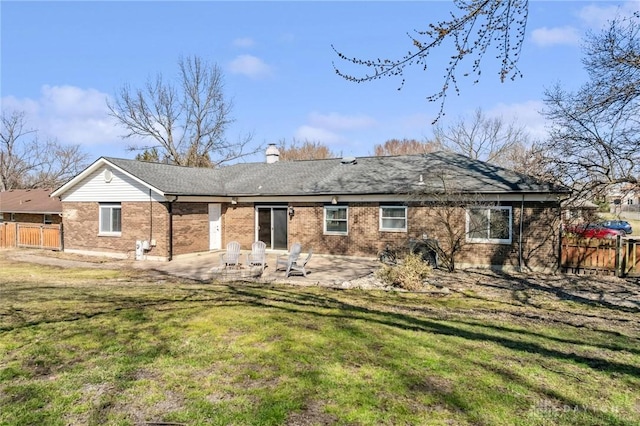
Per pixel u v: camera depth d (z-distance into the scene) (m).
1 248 22.77
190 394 4.73
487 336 6.99
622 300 10.28
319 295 10.62
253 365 5.57
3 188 42.34
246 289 11.41
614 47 11.66
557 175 14.05
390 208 16.89
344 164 21.31
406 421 4.14
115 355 5.97
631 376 5.35
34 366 5.58
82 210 20.03
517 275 13.87
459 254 15.59
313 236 18.50
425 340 6.66
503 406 4.47
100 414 4.29
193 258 18.52
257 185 20.75
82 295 10.38
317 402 4.52
